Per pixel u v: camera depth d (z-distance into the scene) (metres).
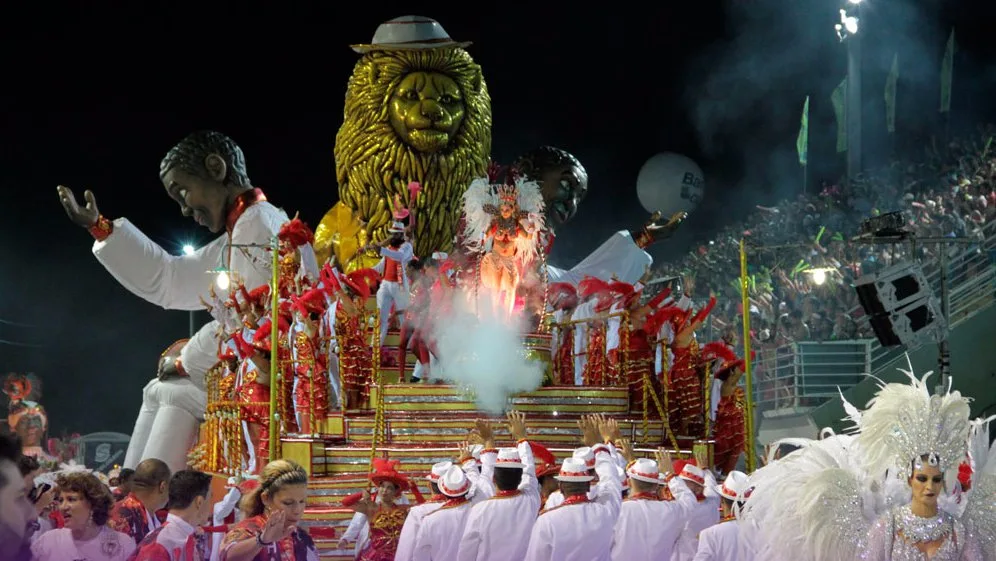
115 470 11.79
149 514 7.46
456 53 16.55
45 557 6.39
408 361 14.01
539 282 13.64
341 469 12.18
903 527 6.36
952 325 18.55
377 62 16.38
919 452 6.34
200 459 15.65
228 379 14.37
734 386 14.12
